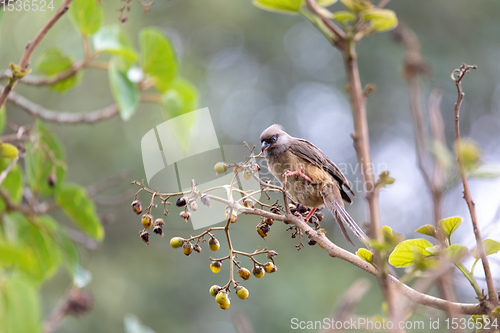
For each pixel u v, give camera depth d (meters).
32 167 8.16
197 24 21.55
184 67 20.77
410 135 21.42
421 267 4.49
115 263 17.91
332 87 22.33
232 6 21.67
